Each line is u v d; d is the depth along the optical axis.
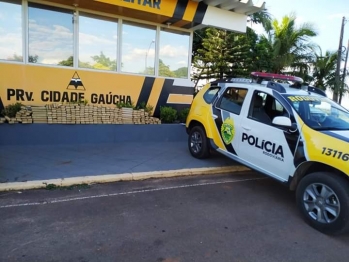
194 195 4.91
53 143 7.43
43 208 4.08
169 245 3.35
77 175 5.29
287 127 4.51
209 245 3.41
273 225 4.01
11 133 7.02
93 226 3.67
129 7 7.71
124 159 6.57
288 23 21.55
